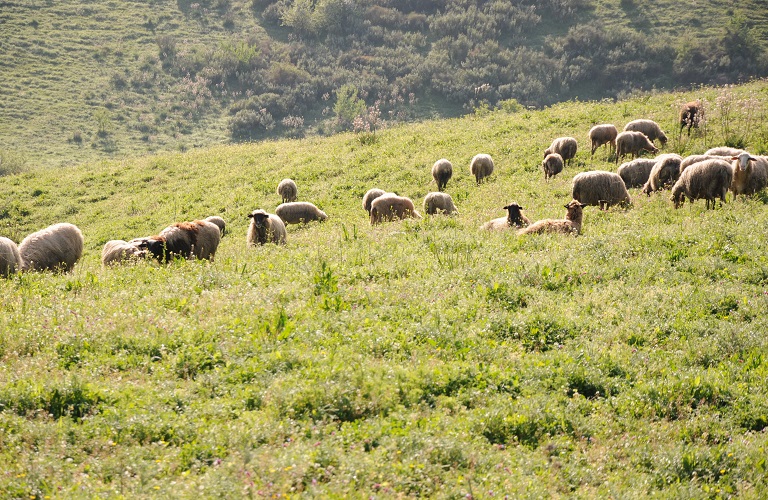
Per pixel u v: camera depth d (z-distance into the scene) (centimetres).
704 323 1888
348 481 1037
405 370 1452
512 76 16925
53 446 1135
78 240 2816
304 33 19400
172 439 1175
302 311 1792
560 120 5866
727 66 16825
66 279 2202
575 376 1552
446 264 2316
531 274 2173
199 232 2811
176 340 1584
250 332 1644
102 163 6700
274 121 15175
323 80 16688
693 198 3266
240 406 1297
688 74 16725
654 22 19400
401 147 5725
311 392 1311
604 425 1397
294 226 4006
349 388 1337
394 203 3638
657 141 5034
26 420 1232
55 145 13512
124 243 2834
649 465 1297
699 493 1196
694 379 1568
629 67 17112
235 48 17650
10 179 6194
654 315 1936
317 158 5778
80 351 1548
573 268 2248
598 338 1783
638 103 6172
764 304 1970
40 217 5256
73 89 15912
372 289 2017
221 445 1156
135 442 1166
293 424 1217
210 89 16512
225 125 15088
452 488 1061
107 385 1367
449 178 4662
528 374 1533
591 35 18612
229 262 2434
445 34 19538
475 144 5531
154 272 2312
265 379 1391
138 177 5941
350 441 1180
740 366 1683
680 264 2319
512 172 4769
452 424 1270
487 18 19725
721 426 1447
